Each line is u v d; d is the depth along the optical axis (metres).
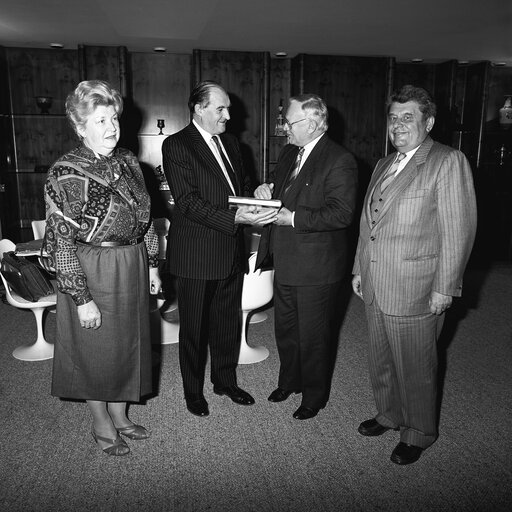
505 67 6.52
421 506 2.01
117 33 4.75
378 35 4.73
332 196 2.35
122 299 2.10
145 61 5.84
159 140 6.00
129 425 2.46
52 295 3.43
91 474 2.19
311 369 2.59
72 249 1.97
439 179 2.01
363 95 5.90
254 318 4.25
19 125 5.79
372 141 6.02
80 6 3.78
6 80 5.58
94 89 1.94
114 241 2.07
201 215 2.37
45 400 2.84
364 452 2.36
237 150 2.75
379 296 2.16
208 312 2.66
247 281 3.25
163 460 2.29
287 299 2.63
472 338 3.90
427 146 2.09
